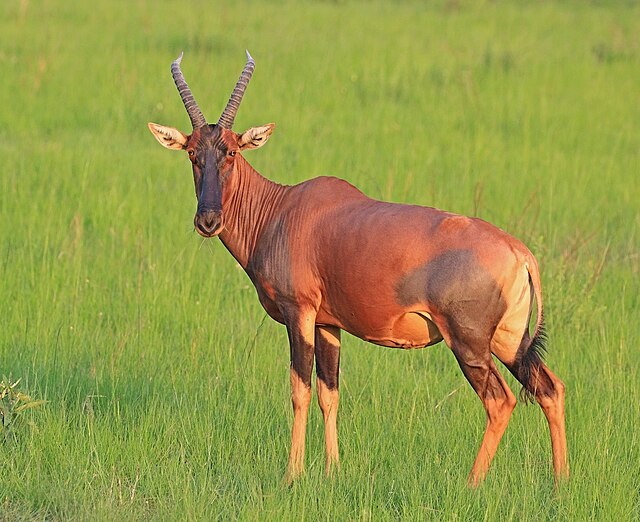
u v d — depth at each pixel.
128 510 19.09
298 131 50.03
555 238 35.28
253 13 85.81
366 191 40.34
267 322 29.14
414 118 53.72
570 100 58.53
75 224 35.06
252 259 21.83
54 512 19.28
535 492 19.62
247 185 21.98
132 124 51.53
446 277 18.66
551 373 19.55
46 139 48.50
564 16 94.19
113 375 24.25
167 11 84.56
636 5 104.62
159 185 41.16
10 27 72.94
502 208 39.22
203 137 21.14
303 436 21.00
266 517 18.55
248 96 56.00
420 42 74.12
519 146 48.94
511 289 18.81
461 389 24.47
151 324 28.17
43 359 25.56
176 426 22.42
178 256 32.44
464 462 20.98
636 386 24.52
